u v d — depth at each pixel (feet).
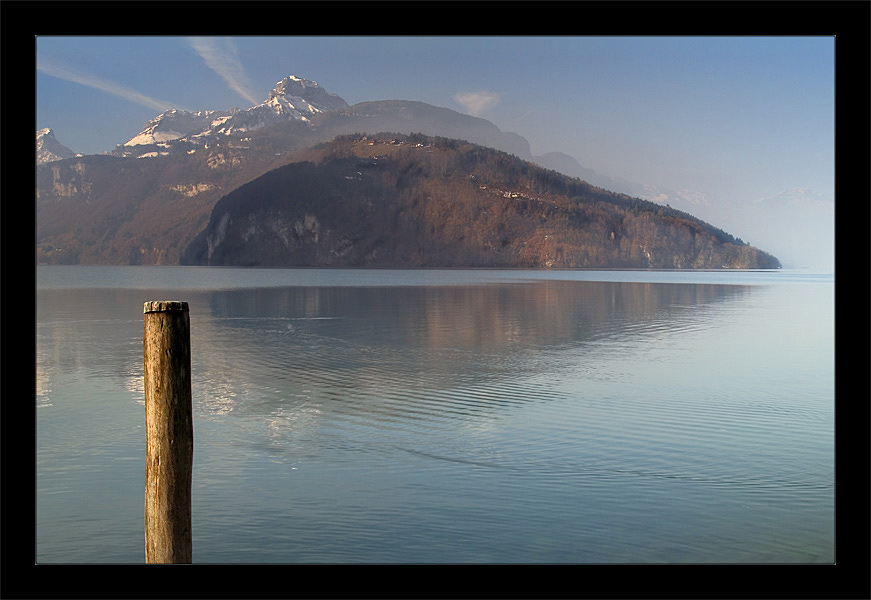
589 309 136.67
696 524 28.07
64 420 45.06
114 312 132.77
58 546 26.68
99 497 31.48
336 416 45.60
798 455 36.42
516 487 32.14
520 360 69.10
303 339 87.10
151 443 16.16
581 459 36.11
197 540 26.99
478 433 41.11
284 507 30.04
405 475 33.91
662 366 65.16
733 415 45.27
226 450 38.14
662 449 37.73
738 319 113.91
